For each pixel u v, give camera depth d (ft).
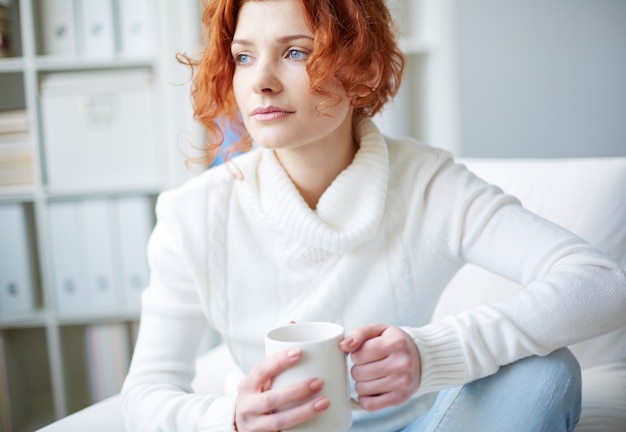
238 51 2.98
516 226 2.99
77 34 6.96
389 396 2.44
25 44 6.79
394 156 3.36
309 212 3.11
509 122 7.25
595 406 3.17
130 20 6.99
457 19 7.19
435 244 3.18
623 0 6.89
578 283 2.69
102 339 7.11
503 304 2.73
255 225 3.28
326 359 2.29
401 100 7.11
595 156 7.15
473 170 4.65
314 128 2.91
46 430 3.27
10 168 6.93
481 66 7.21
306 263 3.20
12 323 6.93
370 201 3.14
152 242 3.42
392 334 2.46
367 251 3.19
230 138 3.91
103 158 6.95
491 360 2.61
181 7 6.78
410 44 7.22
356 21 2.93
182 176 6.90
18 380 7.47
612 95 7.04
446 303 4.34
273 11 2.84
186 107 6.84
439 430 2.68
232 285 3.30
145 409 2.91
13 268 6.89
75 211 6.90
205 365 4.40
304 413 2.26
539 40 7.10
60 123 6.88
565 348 2.74
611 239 3.90
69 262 6.94
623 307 2.71
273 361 2.27
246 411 2.35
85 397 7.63
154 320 3.29
